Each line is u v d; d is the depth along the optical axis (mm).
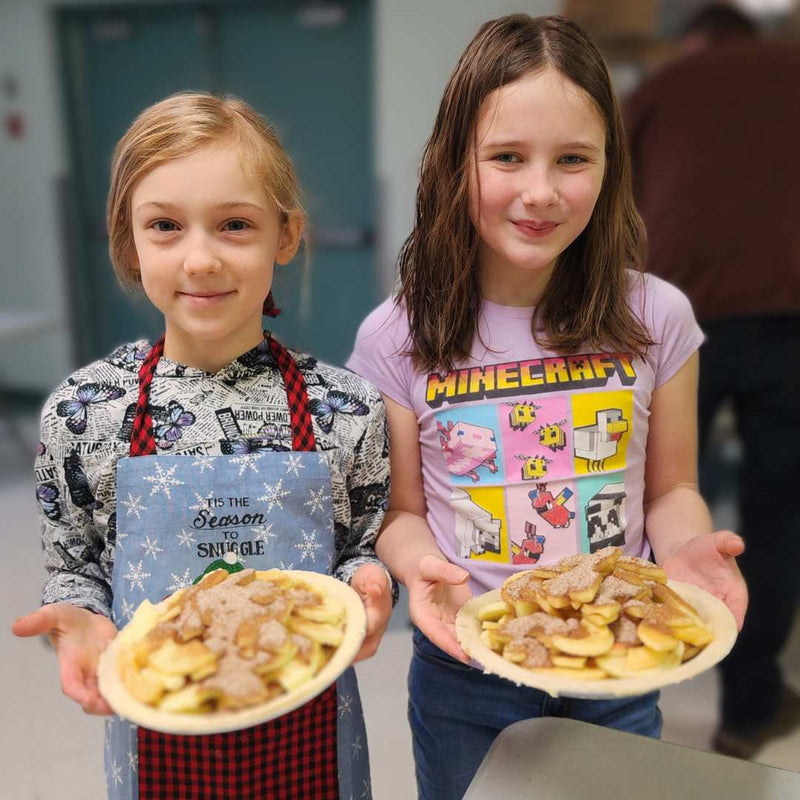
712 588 870
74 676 715
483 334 1009
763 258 1702
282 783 873
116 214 877
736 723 1685
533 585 810
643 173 1840
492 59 873
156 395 887
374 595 784
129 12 3932
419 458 1059
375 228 3861
